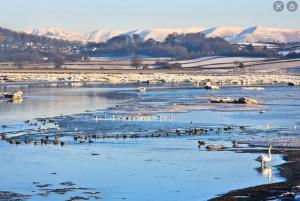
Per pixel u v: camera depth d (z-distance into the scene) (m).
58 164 73.94
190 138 96.62
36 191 60.53
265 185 62.25
